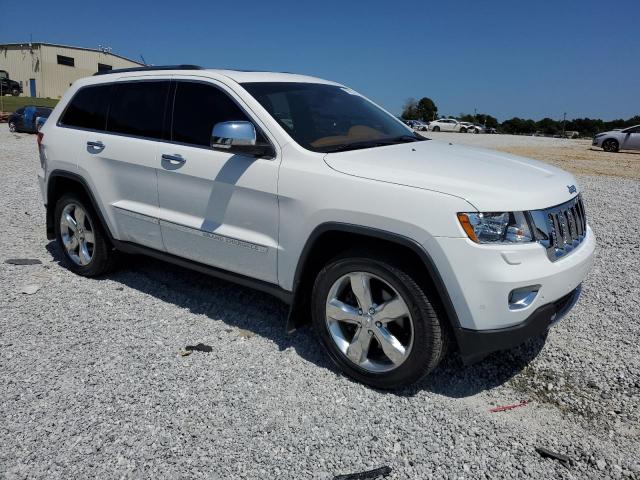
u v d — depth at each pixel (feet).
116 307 14.96
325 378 11.63
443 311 10.39
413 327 10.44
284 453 9.34
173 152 13.69
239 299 15.55
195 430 9.85
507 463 9.18
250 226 12.42
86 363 11.98
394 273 10.42
